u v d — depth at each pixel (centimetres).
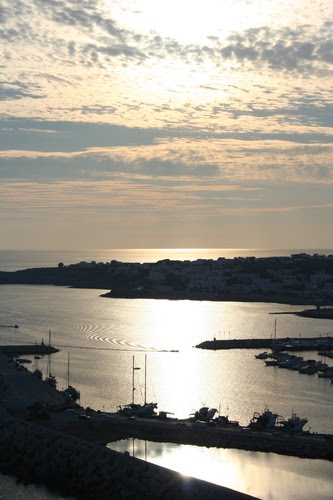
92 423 11738
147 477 9056
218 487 8594
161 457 10375
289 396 14662
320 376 16925
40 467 9812
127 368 17600
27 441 10706
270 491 9175
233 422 12081
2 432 11156
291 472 9844
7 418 11744
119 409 12950
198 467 10000
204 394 14725
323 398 14512
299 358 19162
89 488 9156
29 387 14625
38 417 12031
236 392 15000
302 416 12912
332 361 19912
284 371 17700
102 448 10031
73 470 9612
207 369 17775
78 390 14888
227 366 18325
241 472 9838
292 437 11025
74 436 11112
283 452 10619
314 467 10062
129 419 11969
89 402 13838
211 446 10894
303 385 15875
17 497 8969
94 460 9725
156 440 11144
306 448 10612
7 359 18162
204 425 11550
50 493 9125
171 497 8588
